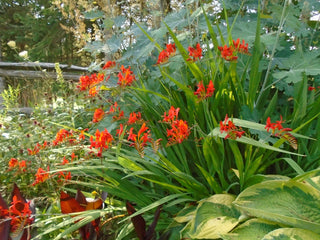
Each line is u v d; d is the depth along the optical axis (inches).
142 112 73.5
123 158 50.0
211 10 81.5
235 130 43.4
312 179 47.5
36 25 391.2
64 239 55.2
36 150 64.2
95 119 57.6
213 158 51.7
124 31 84.2
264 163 56.3
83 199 55.1
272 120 58.9
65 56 432.1
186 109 65.2
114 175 60.5
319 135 55.3
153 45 69.5
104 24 78.4
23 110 166.7
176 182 62.1
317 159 54.2
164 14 89.5
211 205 47.3
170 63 66.7
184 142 60.4
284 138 42.2
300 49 63.5
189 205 53.6
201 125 60.4
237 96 59.9
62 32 393.1
